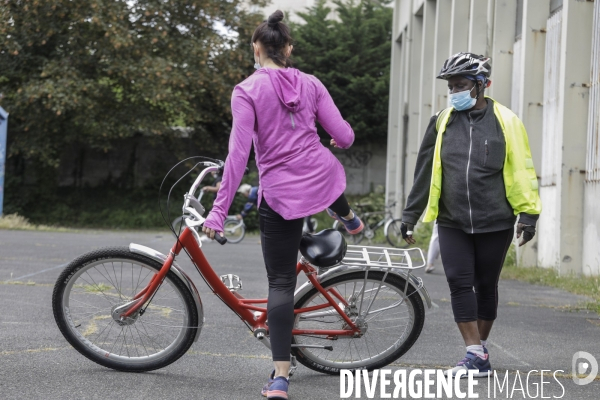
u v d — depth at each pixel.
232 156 3.82
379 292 4.44
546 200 11.86
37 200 26.95
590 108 10.37
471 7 14.94
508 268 11.77
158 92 23.44
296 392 4.16
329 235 4.29
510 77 13.76
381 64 28.86
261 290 7.95
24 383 4.14
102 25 23.12
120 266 4.44
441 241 4.64
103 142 26.12
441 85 18.31
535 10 12.27
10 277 8.48
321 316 4.41
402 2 25.17
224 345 5.27
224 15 25.70
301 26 29.44
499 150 4.52
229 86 25.59
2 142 20.75
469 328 4.56
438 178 4.61
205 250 14.20
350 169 28.67
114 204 27.03
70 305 4.46
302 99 3.96
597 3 10.28
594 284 9.08
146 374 4.44
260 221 4.03
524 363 4.99
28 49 25.08
